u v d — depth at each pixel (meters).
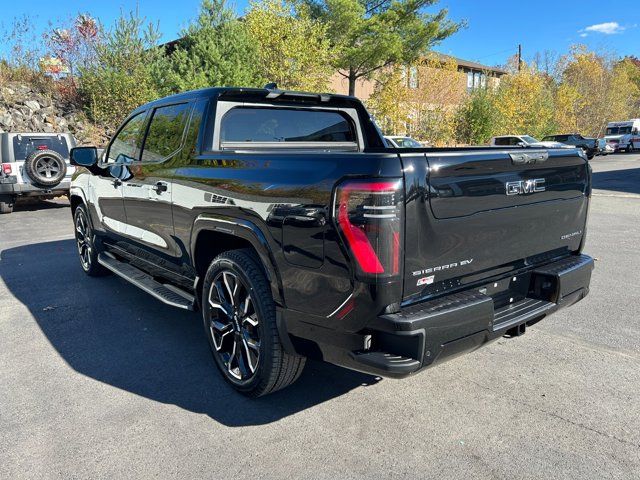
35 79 19.66
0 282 5.72
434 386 3.25
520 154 2.77
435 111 30.16
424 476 2.37
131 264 4.79
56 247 7.67
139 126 4.33
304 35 21.19
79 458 2.52
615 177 19.22
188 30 19.59
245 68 19.11
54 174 11.16
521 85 38.38
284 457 2.52
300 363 2.90
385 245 2.23
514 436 2.68
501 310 2.90
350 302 2.34
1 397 3.13
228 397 3.13
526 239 2.96
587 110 51.25
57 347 3.90
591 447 2.58
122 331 4.22
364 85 33.47
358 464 2.46
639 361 3.58
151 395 3.16
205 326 3.37
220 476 2.38
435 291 2.51
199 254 3.41
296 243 2.52
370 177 2.22
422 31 25.66
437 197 2.38
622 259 6.50
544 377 3.36
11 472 2.41
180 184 3.43
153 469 2.43
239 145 3.69
